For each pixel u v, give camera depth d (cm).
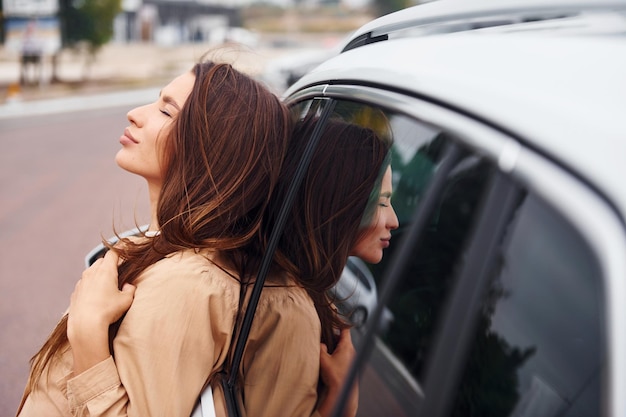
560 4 96
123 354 113
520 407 65
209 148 127
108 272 122
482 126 70
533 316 62
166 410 109
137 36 5447
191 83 138
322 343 103
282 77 1756
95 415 111
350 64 121
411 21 114
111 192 820
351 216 108
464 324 68
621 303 52
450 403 67
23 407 135
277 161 128
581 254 57
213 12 5966
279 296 115
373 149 102
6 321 434
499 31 104
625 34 81
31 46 2611
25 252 590
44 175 938
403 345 78
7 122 1661
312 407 100
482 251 67
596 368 57
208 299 114
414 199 85
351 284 104
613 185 55
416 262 79
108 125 1609
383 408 79
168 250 124
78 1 2731
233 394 119
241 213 126
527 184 62
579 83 66
